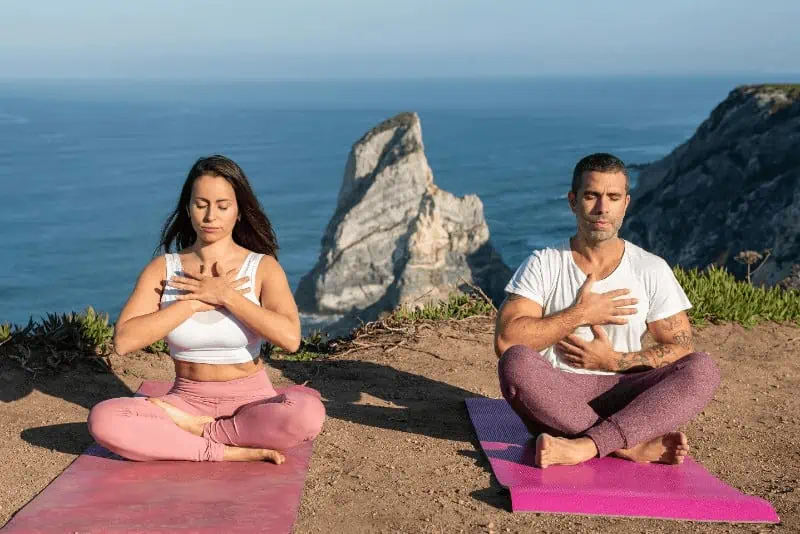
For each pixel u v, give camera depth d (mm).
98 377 5410
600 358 4164
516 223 119938
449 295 7758
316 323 75812
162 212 128875
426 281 74125
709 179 56719
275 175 182375
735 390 5648
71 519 3309
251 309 4000
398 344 6586
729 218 54344
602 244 4270
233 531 3227
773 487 4023
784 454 4520
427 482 3932
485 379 5828
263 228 4387
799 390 5719
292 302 4234
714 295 7398
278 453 4012
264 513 3412
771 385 5816
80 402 4992
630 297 4270
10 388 5078
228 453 4016
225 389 4145
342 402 5223
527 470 3977
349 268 75812
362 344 6602
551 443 3930
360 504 3664
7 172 182250
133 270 93500
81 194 149250
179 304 3967
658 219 59812
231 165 4152
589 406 4227
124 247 104375
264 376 4293
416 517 3545
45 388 5145
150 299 4199
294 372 5887
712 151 57562
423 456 4277
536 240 110500
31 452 4207
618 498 3621
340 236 75688
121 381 5406
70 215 126875
